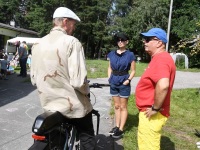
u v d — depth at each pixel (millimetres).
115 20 52375
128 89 5484
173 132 6176
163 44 3531
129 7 57938
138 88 3621
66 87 3186
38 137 2920
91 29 51906
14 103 8375
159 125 3510
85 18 50250
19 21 64438
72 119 3449
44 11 51625
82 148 3586
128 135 5629
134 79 16047
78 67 3098
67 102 3195
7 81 12906
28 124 6367
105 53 56781
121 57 5441
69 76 3168
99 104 8750
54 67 3139
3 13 63469
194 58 33406
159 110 3391
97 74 17641
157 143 3566
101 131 5941
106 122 6703
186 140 5660
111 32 52031
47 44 3195
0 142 5156
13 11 63281
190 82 16984
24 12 65000
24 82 12758
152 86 3479
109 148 4969
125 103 5516
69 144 3430
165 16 45844
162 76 3275
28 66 19922
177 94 11242
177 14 45406
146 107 3531
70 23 3297
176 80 17766
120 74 5461
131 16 48219
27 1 64625
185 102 9828
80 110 3266
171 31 44812
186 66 31688
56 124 3123
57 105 3207
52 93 3195
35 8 54594
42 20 51156
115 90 5551
